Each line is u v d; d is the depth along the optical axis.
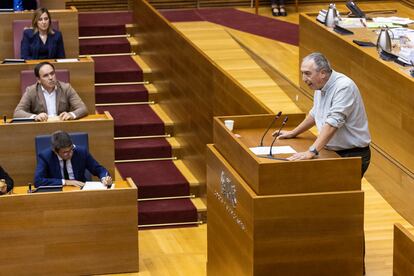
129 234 16.28
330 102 12.52
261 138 13.16
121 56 25.53
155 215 19.66
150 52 24.52
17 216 15.84
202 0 28.91
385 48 16.98
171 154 22.00
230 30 25.98
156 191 20.36
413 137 15.29
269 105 20.33
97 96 23.61
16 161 18.11
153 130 22.50
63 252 16.09
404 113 15.54
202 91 20.02
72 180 16.52
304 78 12.54
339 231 12.02
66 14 22.80
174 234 18.94
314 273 12.11
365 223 15.39
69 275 16.20
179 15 27.92
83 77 20.39
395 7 27.73
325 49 19.05
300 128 13.05
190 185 20.50
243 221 12.27
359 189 12.00
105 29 25.97
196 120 20.59
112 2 28.20
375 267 13.87
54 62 20.28
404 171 15.49
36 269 16.06
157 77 23.94
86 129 18.14
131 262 16.38
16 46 22.06
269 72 22.11
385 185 16.22
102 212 16.11
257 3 27.75
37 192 15.98
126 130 22.38
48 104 18.56
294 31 25.69
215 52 24.00
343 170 11.93
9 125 17.94
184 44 21.25
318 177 11.90
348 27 19.20
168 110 23.06
